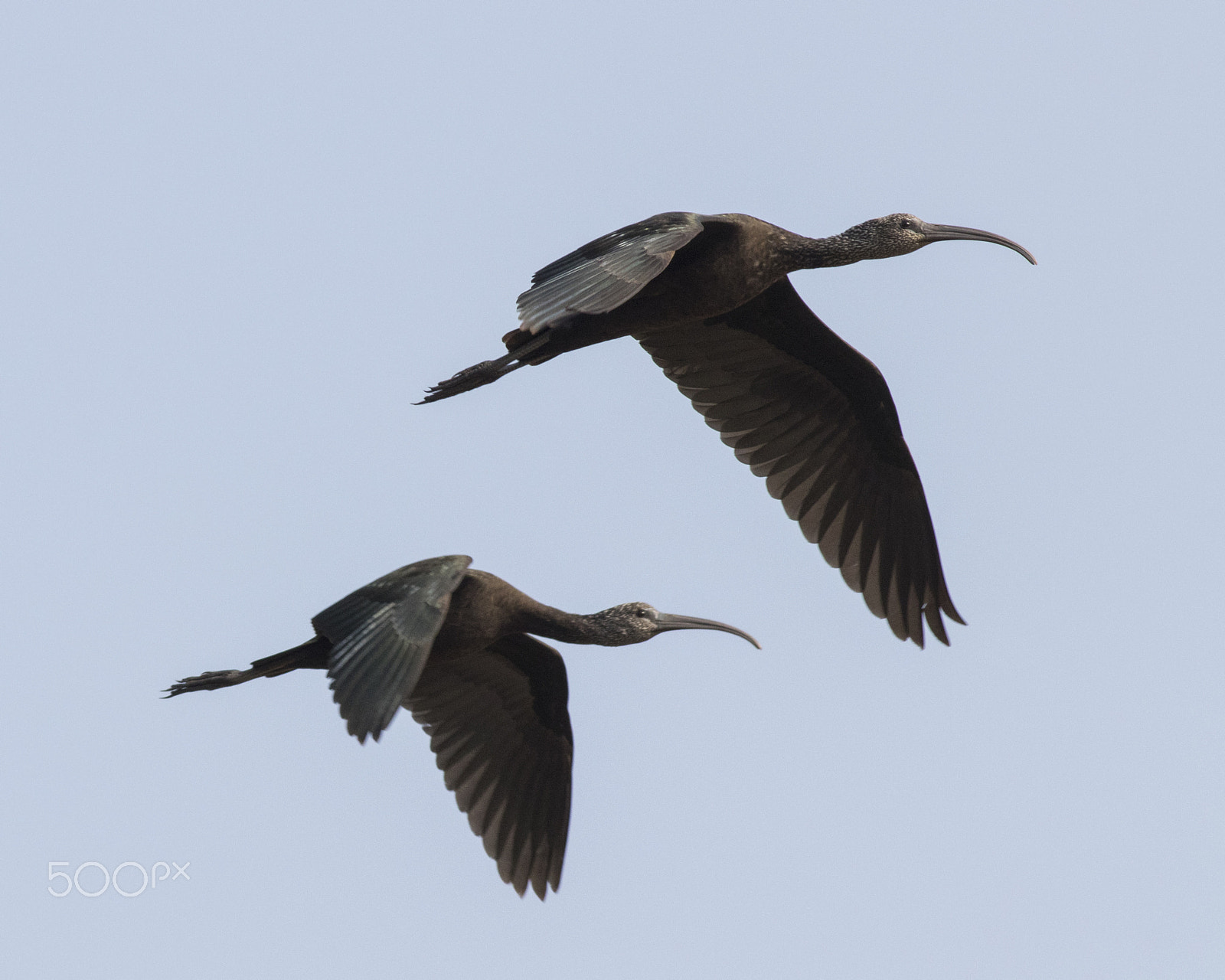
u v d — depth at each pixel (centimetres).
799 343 1775
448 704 1692
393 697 1340
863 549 1844
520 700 1691
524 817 1688
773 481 1847
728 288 1631
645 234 1449
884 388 1789
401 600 1398
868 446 1834
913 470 1827
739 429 1838
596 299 1391
